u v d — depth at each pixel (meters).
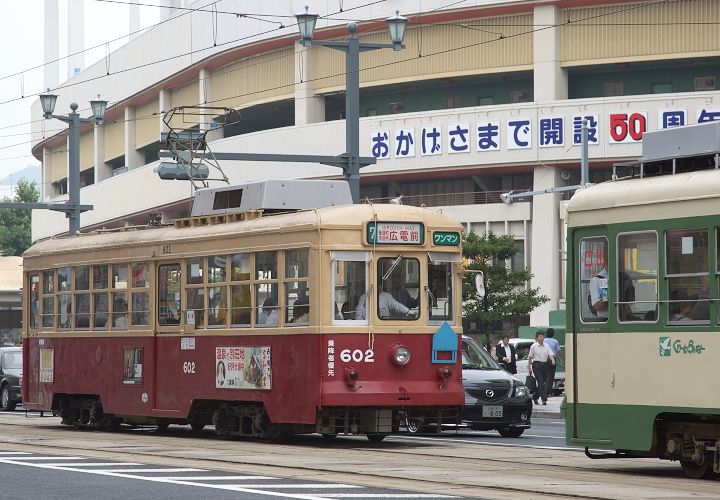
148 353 28.44
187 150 33.44
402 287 24.89
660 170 19.58
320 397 23.98
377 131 70.12
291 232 24.77
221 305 26.47
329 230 24.30
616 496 16.11
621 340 19.48
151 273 28.47
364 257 24.53
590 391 20.02
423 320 24.97
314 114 74.25
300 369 24.44
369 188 74.88
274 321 25.06
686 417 18.80
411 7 68.81
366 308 24.48
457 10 67.69
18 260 71.81
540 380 40.91
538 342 41.00
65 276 31.66
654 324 18.95
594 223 20.05
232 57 78.50
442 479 18.20
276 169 74.12
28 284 33.31
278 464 20.50
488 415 28.66
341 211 24.53
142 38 89.31
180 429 31.42
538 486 17.31
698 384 18.23
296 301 24.66
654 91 68.38
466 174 69.31
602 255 19.94
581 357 20.20
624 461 22.20
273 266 25.17
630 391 19.30
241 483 17.61
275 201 26.27
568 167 66.81
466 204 70.56
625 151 64.25
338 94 74.56
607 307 19.80
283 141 73.50
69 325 31.39
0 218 142.25
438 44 70.25
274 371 25.02
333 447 24.75
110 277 29.92
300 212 24.95
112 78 95.44
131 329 29.05
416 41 70.88
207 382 26.78
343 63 72.81
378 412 24.59
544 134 65.81
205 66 81.00
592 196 20.17
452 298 25.39
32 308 33.12
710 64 67.19
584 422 20.11
